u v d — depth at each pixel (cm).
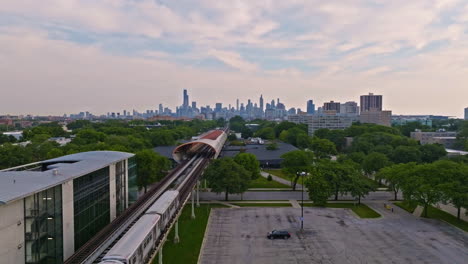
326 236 6266
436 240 6009
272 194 9775
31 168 5678
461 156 12144
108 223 6000
